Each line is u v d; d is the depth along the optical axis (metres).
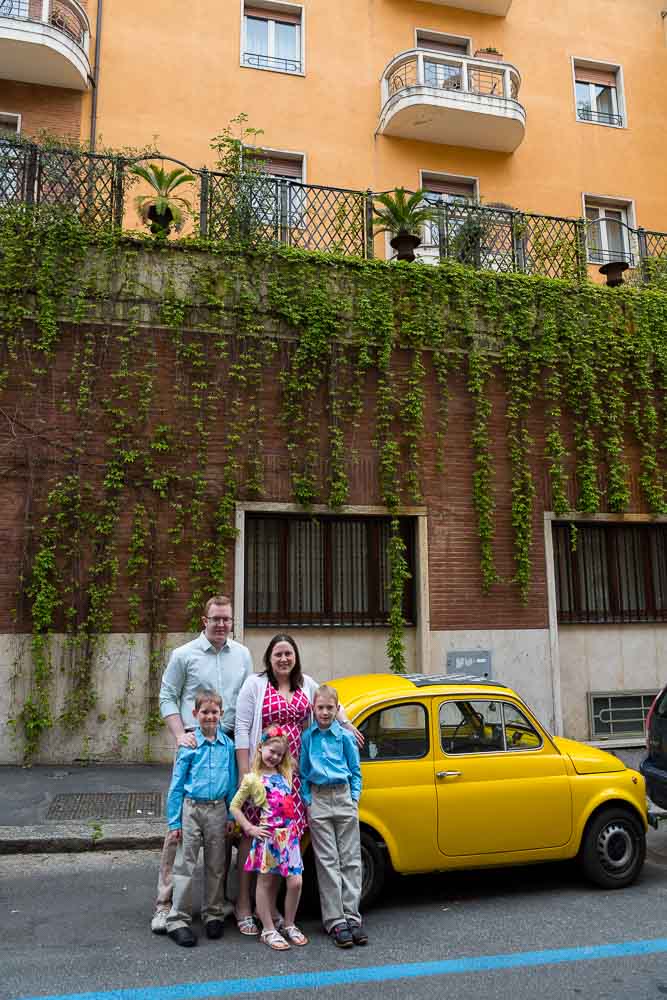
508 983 4.14
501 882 5.94
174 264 10.13
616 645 11.42
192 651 5.28
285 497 10.12
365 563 10.58
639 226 17.03
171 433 9.77
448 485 10.82
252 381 10.16
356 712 5.40
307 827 4.89
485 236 11.83
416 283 11.00
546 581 11.00
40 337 9.53
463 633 10.54
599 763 5.91
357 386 10.54
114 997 3.91
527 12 17.38
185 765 4.80
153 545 9.53
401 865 5.19
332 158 15.52
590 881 5.82
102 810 7.27
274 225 10.74
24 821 6.86
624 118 17.53
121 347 9.78
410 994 3.99
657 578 11.84
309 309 10.45
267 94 15.35
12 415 9.34
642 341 11.94
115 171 10.19
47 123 14.05
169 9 15.09
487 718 5.70
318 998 3.94
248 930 4.76
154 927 4.79
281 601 10.20
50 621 9.03
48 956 4.41
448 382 11.04
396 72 15.86
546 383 11.42
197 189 11.06
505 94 15.91
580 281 11.96
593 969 4.34
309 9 15.99
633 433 11.85
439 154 16.20
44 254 9.64
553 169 16.80
